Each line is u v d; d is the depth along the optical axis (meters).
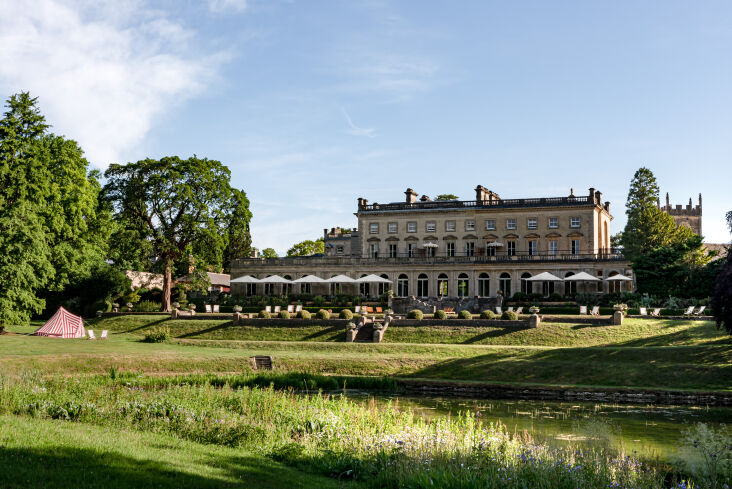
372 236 85.56
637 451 18.81
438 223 83.06
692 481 14.24
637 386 33.81
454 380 35.56
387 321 52.03
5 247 46.03
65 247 57.06
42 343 42.44
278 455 14.73
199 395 19.77
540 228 78.75
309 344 46.25
